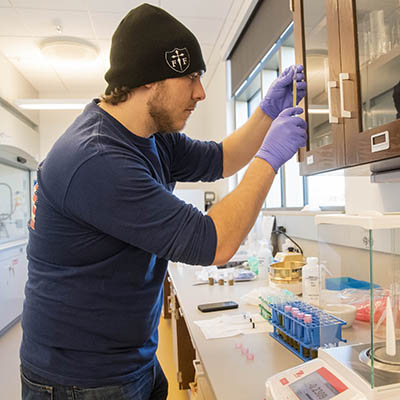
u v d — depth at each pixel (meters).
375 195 1.39
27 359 0.87
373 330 0.64
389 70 0.90
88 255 0.80
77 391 0.82
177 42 0.80
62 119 5.18
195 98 0.87
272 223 2.47
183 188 5.04
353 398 0.59
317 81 1.13
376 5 0.92
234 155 1.23
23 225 4.37
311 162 1.16
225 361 0.89
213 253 0.73
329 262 0.89
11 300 3.57
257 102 3.68
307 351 0.89
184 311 1.34
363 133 0.89
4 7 2.91
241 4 2.91
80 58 3.84
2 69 3.85
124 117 0.85
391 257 0.66
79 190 0.71
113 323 0.84
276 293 1.29
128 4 2.90
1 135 3.82
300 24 1.21
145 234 0.71
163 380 1.13
